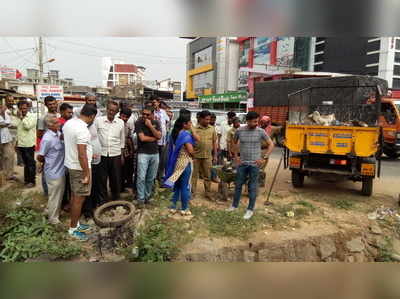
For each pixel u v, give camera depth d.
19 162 7.83
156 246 3.48
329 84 12.78
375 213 5.12
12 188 5.55
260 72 25.02
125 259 3.34
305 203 5.42
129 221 3.65
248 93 26.53
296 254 4.03
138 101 12.52
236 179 4.80
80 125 3.65
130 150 5.45
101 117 4.59
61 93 15.11
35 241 3.44
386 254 4.24
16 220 3.96
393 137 10.58
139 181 4.67
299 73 16.17
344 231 4.43
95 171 4.54
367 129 5.64
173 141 4.48
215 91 56.00
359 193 6.39
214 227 4.23
